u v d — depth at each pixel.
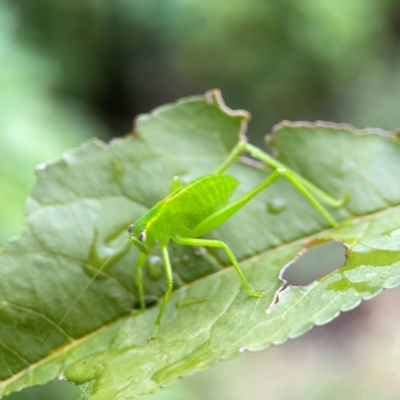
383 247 0.17
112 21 0.55
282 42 0.53
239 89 0.56
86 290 0.17
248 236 0.18
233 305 0.17
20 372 0.17
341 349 0.39
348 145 0.18
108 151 0.18
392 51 0.55
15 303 0.17
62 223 0.17
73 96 0.56
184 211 0.18
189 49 0.56
